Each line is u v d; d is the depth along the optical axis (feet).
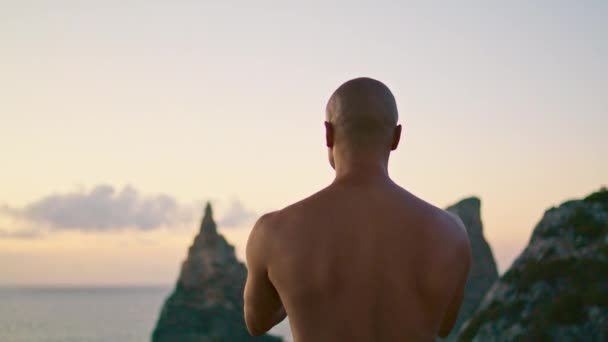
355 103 7.11
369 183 7.02
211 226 501.56
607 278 95.91
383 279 6.61
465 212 369.09
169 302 472.85
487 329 105.09
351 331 6.52
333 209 6.88
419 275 6.64
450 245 6.77
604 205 115.14
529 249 118.42
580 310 90.33
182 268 484.33
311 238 6.78
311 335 6.61
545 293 101.45
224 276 480.64
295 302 6.69
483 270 354.54
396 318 6.56
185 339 449.89
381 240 6.72
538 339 90.99
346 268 6.64
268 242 6.94
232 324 461.78
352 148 7.15
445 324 6.99
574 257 105.91
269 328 7.43
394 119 7.29
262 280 7.05
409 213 6.86
